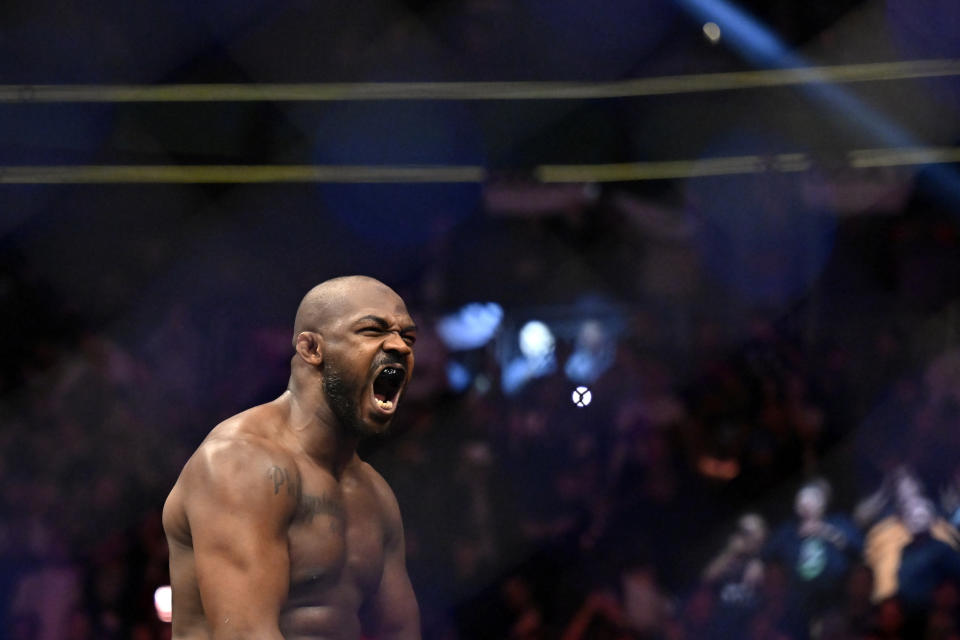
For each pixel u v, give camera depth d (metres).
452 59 9.00
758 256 8.69
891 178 8.51
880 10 8.37
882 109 8.45
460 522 7.09
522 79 8.98
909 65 8.29
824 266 8.57
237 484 2.69
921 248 8.42
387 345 2.83
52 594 6.97
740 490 7.09
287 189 9.08
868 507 6.84
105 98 8.76
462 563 6.92
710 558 6.77
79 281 9.04
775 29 8.57
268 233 9.15
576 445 7.45
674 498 7.06
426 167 9.03
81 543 7.46
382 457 7.46
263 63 8.90
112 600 7.00
